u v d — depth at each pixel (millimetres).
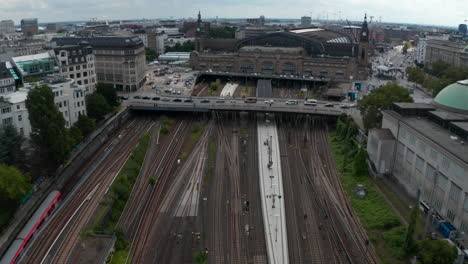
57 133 127312
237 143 175375
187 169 149000
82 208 117375
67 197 123812
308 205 123875
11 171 104125
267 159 157375
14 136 124562
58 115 130750
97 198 123375
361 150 141125
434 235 102562
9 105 134125
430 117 135000
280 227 110500
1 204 103312
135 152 158500
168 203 124750
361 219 115375
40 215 108312
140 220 115062
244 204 124250
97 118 181875
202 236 108000
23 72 197125
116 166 148375
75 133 149000
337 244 104562
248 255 100500
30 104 126625
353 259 98500
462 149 106562
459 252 90625
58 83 163875
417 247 96312
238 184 137375
